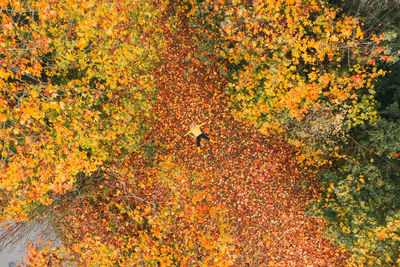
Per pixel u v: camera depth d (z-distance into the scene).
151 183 9.56
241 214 9.42
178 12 10.71
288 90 7.39
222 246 8.31
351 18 6.38
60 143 6.45
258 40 7.27
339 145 8.11
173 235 9.05
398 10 6.34
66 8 6.56
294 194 9.52
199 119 10.03
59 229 9.08
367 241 6.81
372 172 6.98
